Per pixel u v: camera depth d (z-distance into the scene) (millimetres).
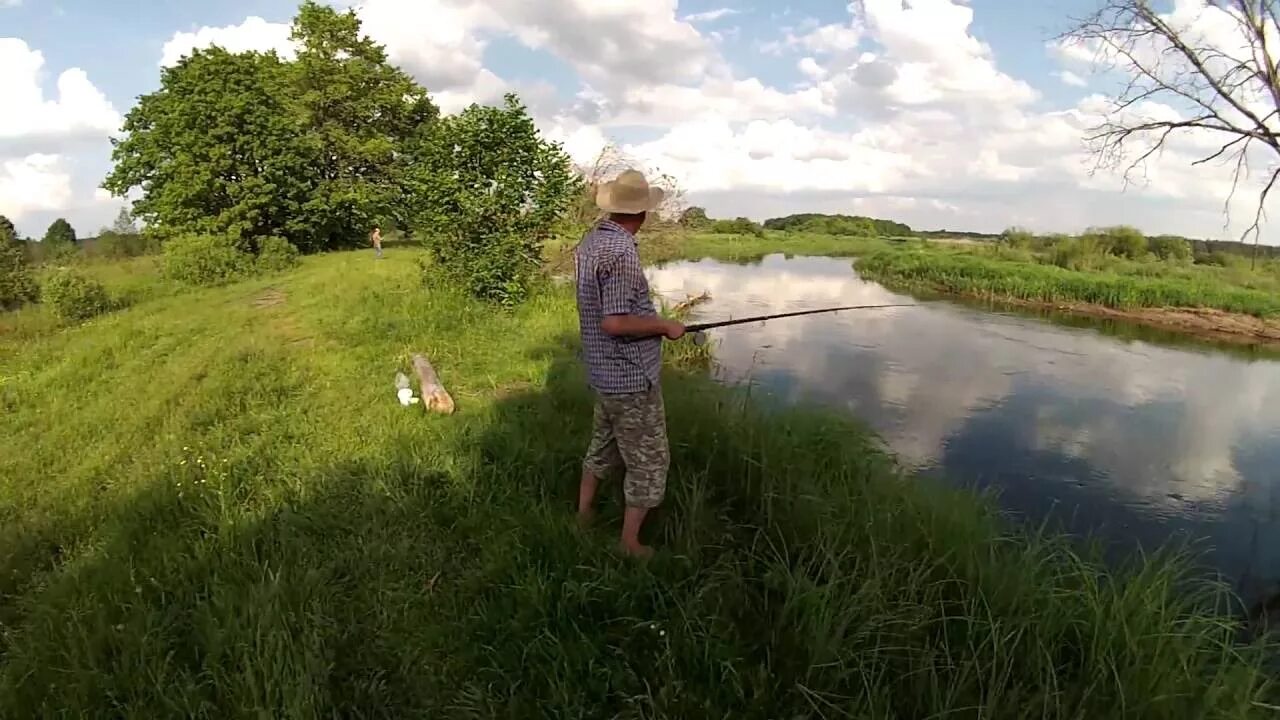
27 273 15586
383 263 20938
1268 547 5492
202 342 9562
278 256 22250
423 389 6371
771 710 2635
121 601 3176
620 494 4105
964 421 8414
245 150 26562
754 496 4297
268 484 4422
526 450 4754
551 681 2705
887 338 13656
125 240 32094
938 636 3006
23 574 3520
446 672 2840
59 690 2674
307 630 2889
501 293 11586
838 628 2904
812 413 5727
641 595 3209
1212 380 11203
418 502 4125
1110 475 6887
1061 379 10797
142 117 27812
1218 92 9195
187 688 2607
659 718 2547
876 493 4504
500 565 3465
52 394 7074
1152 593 3305
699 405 5477
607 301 3250
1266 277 24891
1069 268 29516
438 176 11750
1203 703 2707
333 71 34562
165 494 4238
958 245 53906
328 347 8812
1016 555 3877
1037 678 2791
